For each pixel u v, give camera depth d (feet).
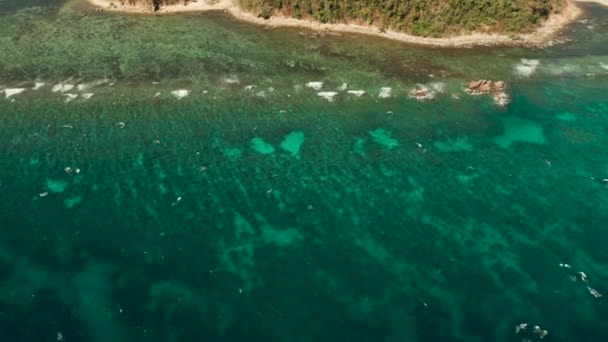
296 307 118.62
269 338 112.06
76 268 126.62
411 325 114.93
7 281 123.13
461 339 112.06
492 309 118.42
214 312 117.29
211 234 136.15
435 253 132.05
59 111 179.42
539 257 130.82
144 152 162.50
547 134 173.06
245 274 126.00
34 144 164.66
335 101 187.42
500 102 187.32
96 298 119.85
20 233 135.33
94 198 146.00
